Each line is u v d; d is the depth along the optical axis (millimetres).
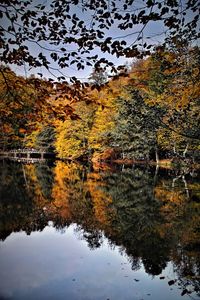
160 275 7594
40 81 5293
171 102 8883
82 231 11500
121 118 31172
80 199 16703
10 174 27344
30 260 8961
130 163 35656
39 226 12242
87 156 44594
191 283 7133
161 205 14453
